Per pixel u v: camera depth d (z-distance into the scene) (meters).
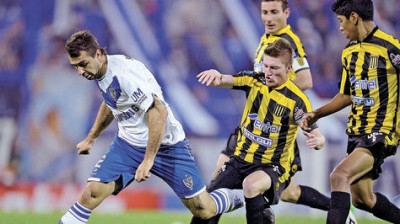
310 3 55.88
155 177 45.00
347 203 18.73
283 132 20.67
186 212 39.03
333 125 46.28
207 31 54.84
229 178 21.30
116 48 54.38
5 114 50.34
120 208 42.25
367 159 19.27
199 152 49.16
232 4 55.12
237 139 22.25
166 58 53.97
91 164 47.59
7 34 53.28
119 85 18.25
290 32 23.06
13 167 48.81
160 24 54.81
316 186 42.62
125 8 54.91
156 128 18.05
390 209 21.00
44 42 53.19
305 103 20.58
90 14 54.56
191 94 52.31
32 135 49.88
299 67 22.59
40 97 51.00
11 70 52.00
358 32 19.67
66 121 50.09
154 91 18.41
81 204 18.95
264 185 20.03
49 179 48.62
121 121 19.27
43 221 28.84
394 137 19.64
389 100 19.53
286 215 34.66
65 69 51.72
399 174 43.62
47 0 54.12
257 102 20.81
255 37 54.84
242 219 31.09
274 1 22.70
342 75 20.50
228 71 54.44
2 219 29.20
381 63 19.47
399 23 56.47
